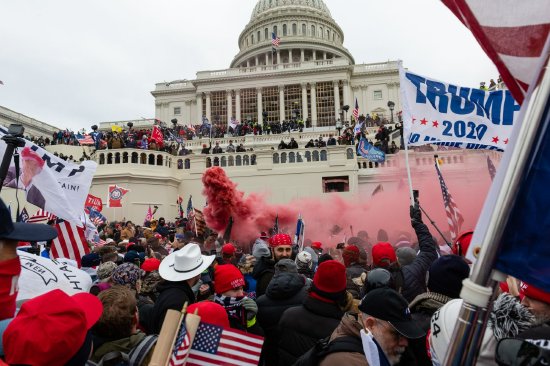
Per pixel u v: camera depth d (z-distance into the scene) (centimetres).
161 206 2628
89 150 3556
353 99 5769
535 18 170
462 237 421
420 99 617
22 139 348
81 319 185
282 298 382
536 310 220
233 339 252
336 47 7181
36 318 176
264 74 5650
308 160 2647
